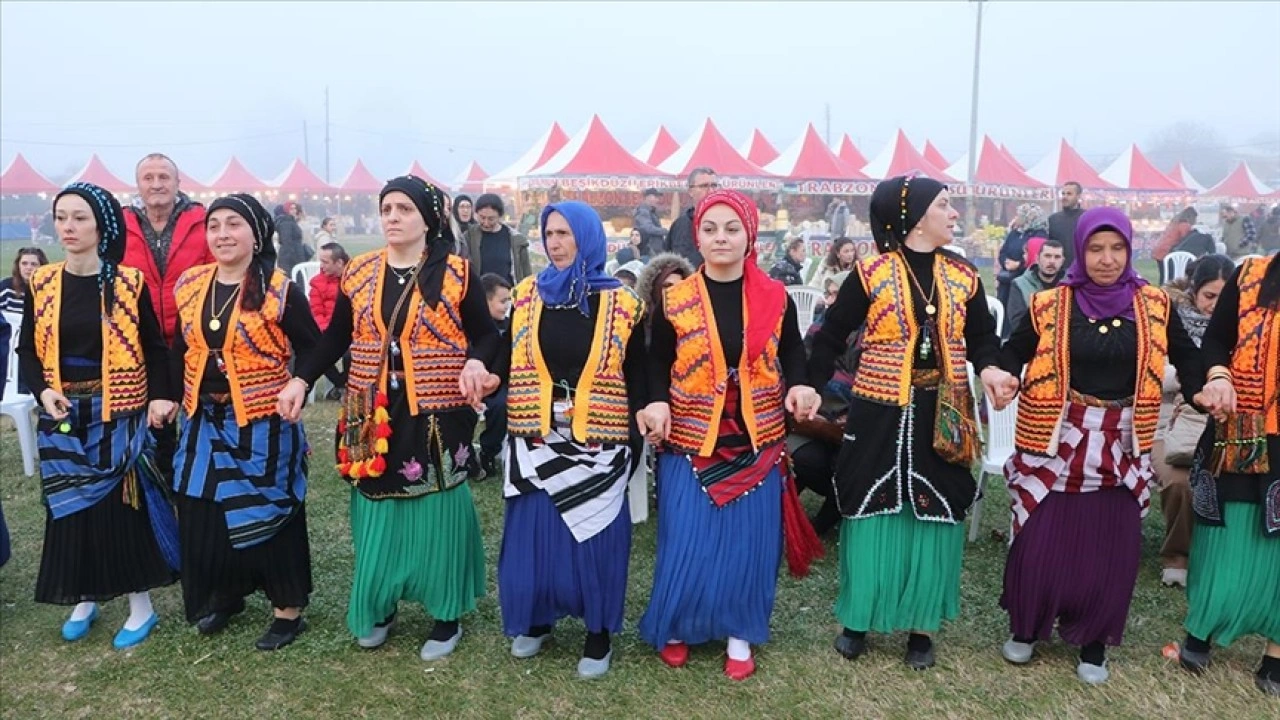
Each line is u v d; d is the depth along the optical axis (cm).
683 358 313
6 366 372
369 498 324
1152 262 2409
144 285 347
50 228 3825
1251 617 310
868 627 327
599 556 314
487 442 543
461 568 334
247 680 324
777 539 326
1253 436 303
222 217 323
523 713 304
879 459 314
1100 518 310
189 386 332
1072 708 304
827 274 707
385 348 314
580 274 308
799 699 311
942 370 311
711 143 1977
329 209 4506
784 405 328
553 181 1864
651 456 506
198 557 335
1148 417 305
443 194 326
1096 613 313
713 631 324
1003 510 504
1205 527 319
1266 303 300
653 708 306
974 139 2467
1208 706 305
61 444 336
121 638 351
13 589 404
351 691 316
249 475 329
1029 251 751
